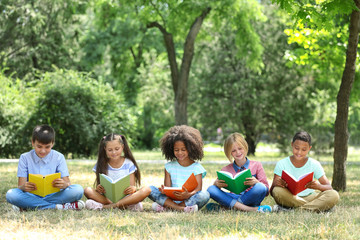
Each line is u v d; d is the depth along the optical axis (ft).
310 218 16.75
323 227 14.57
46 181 18.12
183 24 67.00
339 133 28.32
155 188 20.47
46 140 19.02
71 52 101.45
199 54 91.76
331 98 81.66
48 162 20.22
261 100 84.58
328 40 40.29
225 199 19.72
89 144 68.74
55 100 67.51
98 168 20.81
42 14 93.15
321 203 18.84
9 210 19.08
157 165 48.80
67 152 69.41
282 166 20.88
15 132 67.36
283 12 69.00
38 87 69.67
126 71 105.40
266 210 19.29
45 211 18.34
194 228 15.14
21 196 18.83
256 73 86.79
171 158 21.40
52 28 95.09
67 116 67.26
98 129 68.64
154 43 103.86
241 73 87.30
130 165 21.06
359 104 95.55
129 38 99.55
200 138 21.06
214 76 89.15
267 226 15.40
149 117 123.75
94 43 106.01
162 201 19.92
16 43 94.07
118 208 19.49
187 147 20.38
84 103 69.72
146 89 109.50
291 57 41.06
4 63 89.61
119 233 14.28
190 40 66.49
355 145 128.26
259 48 69.97
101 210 18.97
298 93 85.56
